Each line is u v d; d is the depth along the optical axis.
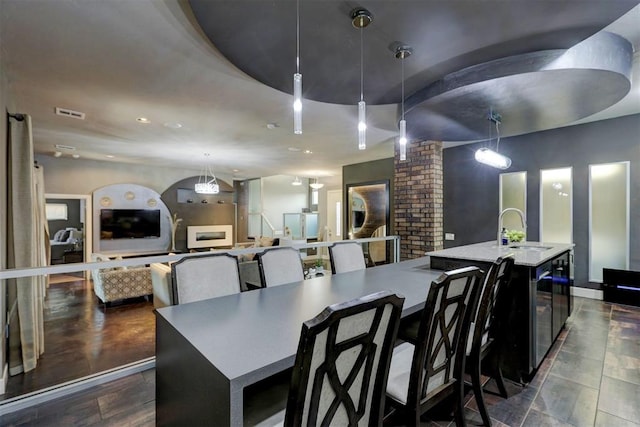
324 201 10.90
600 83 2.38
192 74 2.72
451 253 2.86
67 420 1.91
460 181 5.92
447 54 2.22
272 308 1.66
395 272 2.67
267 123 4.14
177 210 8.48
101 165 7.19
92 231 7.04
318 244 3.36
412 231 4.85
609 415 1.95
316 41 2.05
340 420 1.03
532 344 2.30
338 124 4.21
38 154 6.23
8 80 2.74
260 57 2.24
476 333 1.77
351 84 2.70
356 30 1.93
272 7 1.71
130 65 2.55
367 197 7.23
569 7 1.71
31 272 2.05
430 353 1.37
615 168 4.32
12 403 1.99
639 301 4.06
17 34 2.10
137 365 2.50
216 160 7.04
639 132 4.12
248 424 1.20
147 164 7.61
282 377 1.62
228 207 9.55
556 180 4.82
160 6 1.84
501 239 3.53
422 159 4.74
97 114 3.75
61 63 2.51
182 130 4.47
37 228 3.20
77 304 4.71
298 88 1.83
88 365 2.76
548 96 2.65
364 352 1.02
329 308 0.87
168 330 1.44
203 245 8.90
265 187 10.69
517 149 5.20
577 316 3.73
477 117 3.26
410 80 2.63
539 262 2.33
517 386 2.28
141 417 1.94
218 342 1.22
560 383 2.31
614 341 3.03
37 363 2.79
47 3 1.80
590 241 4.50
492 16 1.79
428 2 1.68
